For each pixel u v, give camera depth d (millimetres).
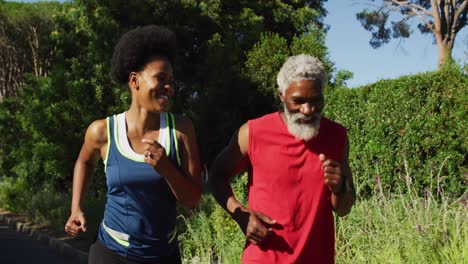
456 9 25344
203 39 19406
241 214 3344
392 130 9289
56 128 18016
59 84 18047
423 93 9047
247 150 3428
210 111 15109
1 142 23375
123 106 17094
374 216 6480
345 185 3316
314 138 3334
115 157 3420
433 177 8703
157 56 3377
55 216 15797
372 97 9766
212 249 8148
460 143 8648
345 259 6098
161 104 3361
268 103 14516
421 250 5430
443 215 5887
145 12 18031
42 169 20062
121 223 3430
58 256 12547
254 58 14469
